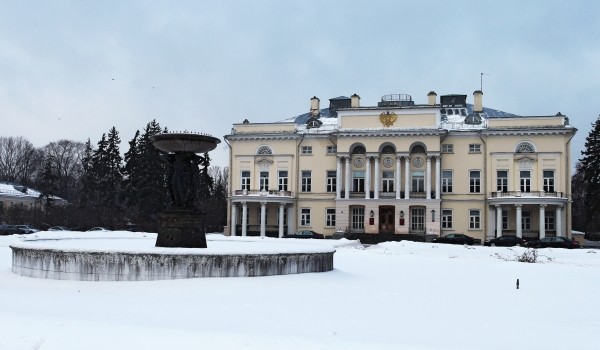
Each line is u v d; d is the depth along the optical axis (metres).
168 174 20.81
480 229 59.06
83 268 15.84
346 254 32.97
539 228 56.12
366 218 60.38
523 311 12.53
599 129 72.19
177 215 20.06
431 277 19.89
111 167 85.94
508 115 66.88
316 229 62.84
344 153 61.19
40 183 102.19
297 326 10.13
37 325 9.09
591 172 72.38
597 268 26.19
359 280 17.80
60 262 16.09
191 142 20.19
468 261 29.38
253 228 64.19
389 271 21.89
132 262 15.65
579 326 10.88
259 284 15.23
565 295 15.47
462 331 10.15
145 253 15.62
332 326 10.25
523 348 8.95
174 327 9.48
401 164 60.69
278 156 64.00
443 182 60.41
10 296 13.12
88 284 15.16
